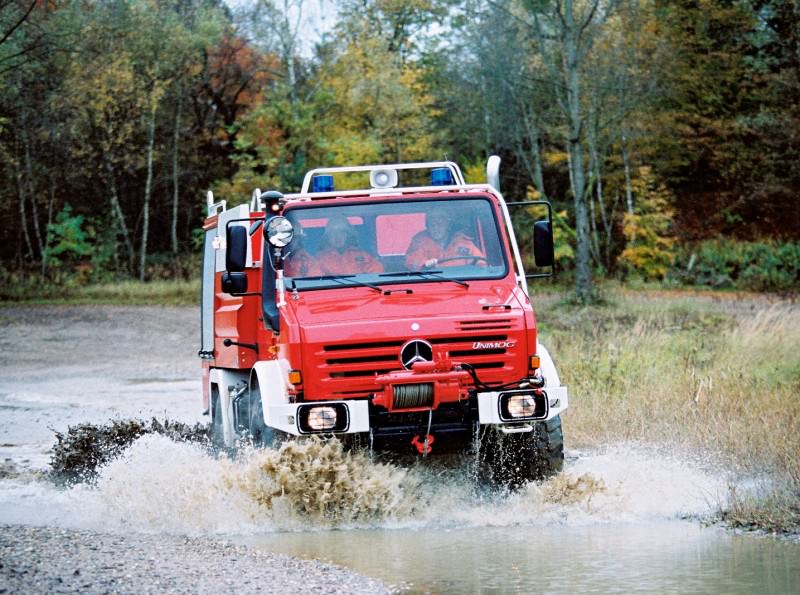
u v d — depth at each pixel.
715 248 50.44
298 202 10.69
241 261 10.24
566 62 39.94
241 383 11.85
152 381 23.75
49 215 58.06
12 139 56.81
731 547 7.73
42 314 41.44
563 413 14.01
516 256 10.53
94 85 52.62
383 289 10.27
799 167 53.50
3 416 17.83
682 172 60.94
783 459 10.38
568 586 6.66
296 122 51.72
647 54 50.78
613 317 30.72
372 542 8.28
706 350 18.20
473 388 9.55
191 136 62.56
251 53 62.50
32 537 7.96
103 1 53.50
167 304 46.72
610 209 58.62
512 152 61.94
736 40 58.31
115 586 6.41
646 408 13.74
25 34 48.56
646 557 7.45
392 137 52.81
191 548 7.80
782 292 44.09
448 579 6.90
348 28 53.00
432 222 10.74
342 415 9.29
